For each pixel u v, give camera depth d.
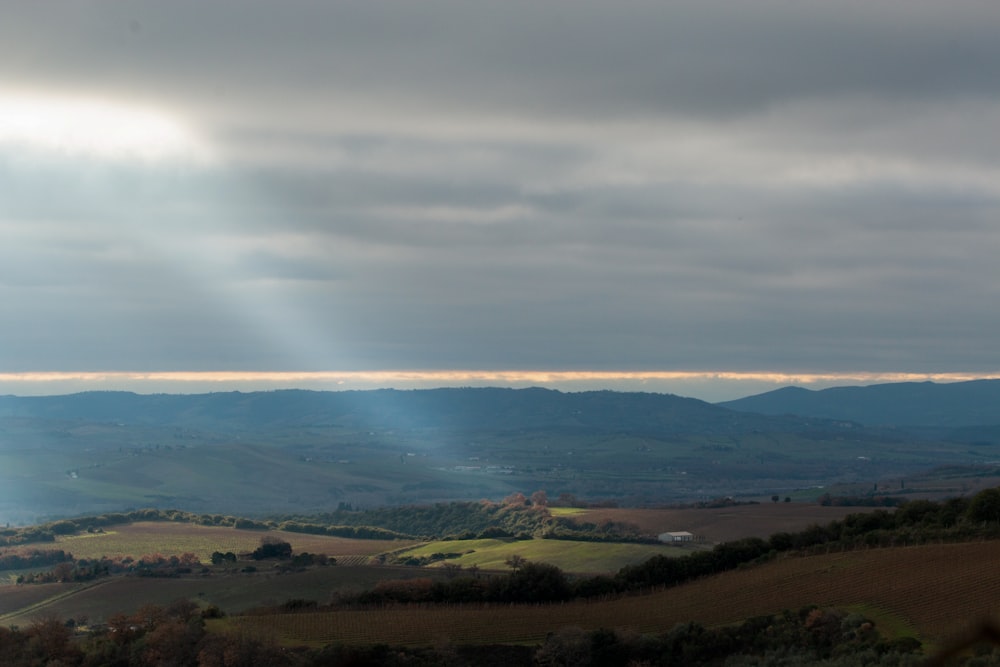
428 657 81.25
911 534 104.69
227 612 107.38
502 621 93.69
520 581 102.81
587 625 90.38
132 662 83.00
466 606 101.00
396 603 103.00
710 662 78.31
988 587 80.56
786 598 89.50
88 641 92.75
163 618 94.00
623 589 103.50
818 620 79.50
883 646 71.31
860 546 104.19
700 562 106.88
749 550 109.50
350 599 106.00
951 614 76.81
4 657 85.69
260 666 79.31
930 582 84.62
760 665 73.50
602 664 81.00
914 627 76.06
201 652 81.69
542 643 86.06
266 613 103.06
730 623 85.81
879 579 88.44
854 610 82.44
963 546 94.00
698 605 93.00
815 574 94.12
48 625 90.00
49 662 84.75
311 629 92.19
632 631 84.56
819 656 73.88
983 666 52.91
